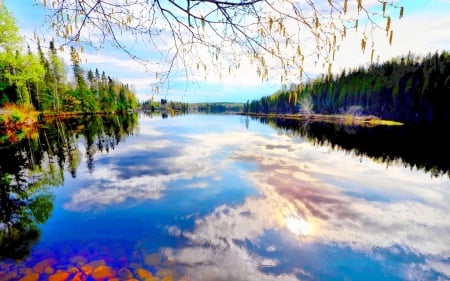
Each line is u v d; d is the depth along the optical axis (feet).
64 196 30.99
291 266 18.85
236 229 23.79
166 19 5.09
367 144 82.12
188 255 19.33
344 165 51.60
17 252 18.93
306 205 30.14
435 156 64.08
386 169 49.32
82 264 17.65
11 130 82.89
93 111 199.93
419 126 162.50
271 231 23.65
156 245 20.57
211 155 58.03
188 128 124.26
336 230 24.32
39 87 134.92
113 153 57.52
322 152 65.41
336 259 19.92
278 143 79.36
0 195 31.19
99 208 27.63
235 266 18.47
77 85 182.80
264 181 38.91
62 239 21.08
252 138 90.74
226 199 31.14
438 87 183.42
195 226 24.06
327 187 37.01
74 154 54.95
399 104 210.38
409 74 214.28
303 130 126.72
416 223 26.27
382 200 32.71
